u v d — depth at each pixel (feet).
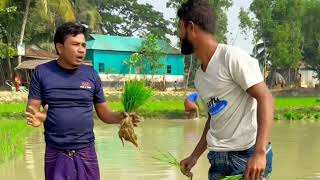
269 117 10.69
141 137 48.44
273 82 177.27
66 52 14.64
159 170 29.55
